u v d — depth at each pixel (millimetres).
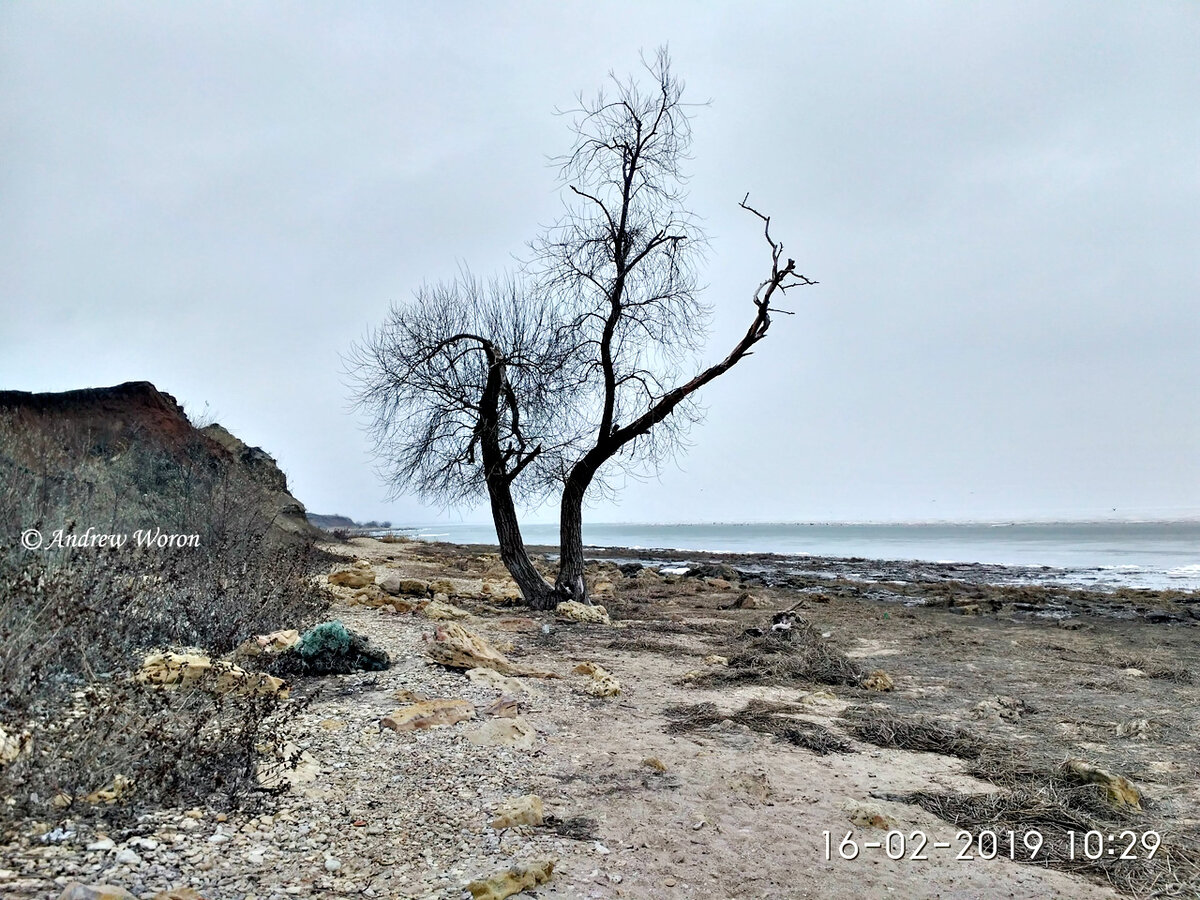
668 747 6406
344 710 6512
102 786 4055
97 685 5355
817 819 4973
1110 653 12914
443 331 17156
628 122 16922
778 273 15445
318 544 27188
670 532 175750
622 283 16688
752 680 9398
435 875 3783
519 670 8805
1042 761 6387
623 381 16922
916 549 73062
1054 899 4008
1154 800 5539
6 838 3461
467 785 5105
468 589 19406
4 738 3975
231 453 26406
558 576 16578
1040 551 66500
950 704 8656
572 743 6332
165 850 3654
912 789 5641
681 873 4082
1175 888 4168
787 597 22375
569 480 16672
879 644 13617
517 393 16656
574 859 4113
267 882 3537
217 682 5703
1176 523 171375
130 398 24484
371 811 4516
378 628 10781
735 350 15992
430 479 17266
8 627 4863
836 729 7262
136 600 6926
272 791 4512
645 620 15703
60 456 10688
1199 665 11789
